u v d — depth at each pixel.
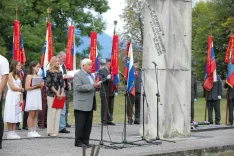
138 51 35.28
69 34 16.05
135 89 16.75
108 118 16.38
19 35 15.21
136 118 16.95
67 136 12.30
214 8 53.16
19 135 12.45
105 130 14.45
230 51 17.27
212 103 17.42
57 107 12.02
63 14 39.62
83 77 10.39
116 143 10.88
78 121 10.41
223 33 51.34
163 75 12.16
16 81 11.54
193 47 54.91
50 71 12.10
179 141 11.77
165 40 12.17
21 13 36.38
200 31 52.94
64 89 12.59
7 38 35.16
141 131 12.74
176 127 12.33
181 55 12.45
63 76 12.61
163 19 12.20
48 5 37.94
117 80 16.17
